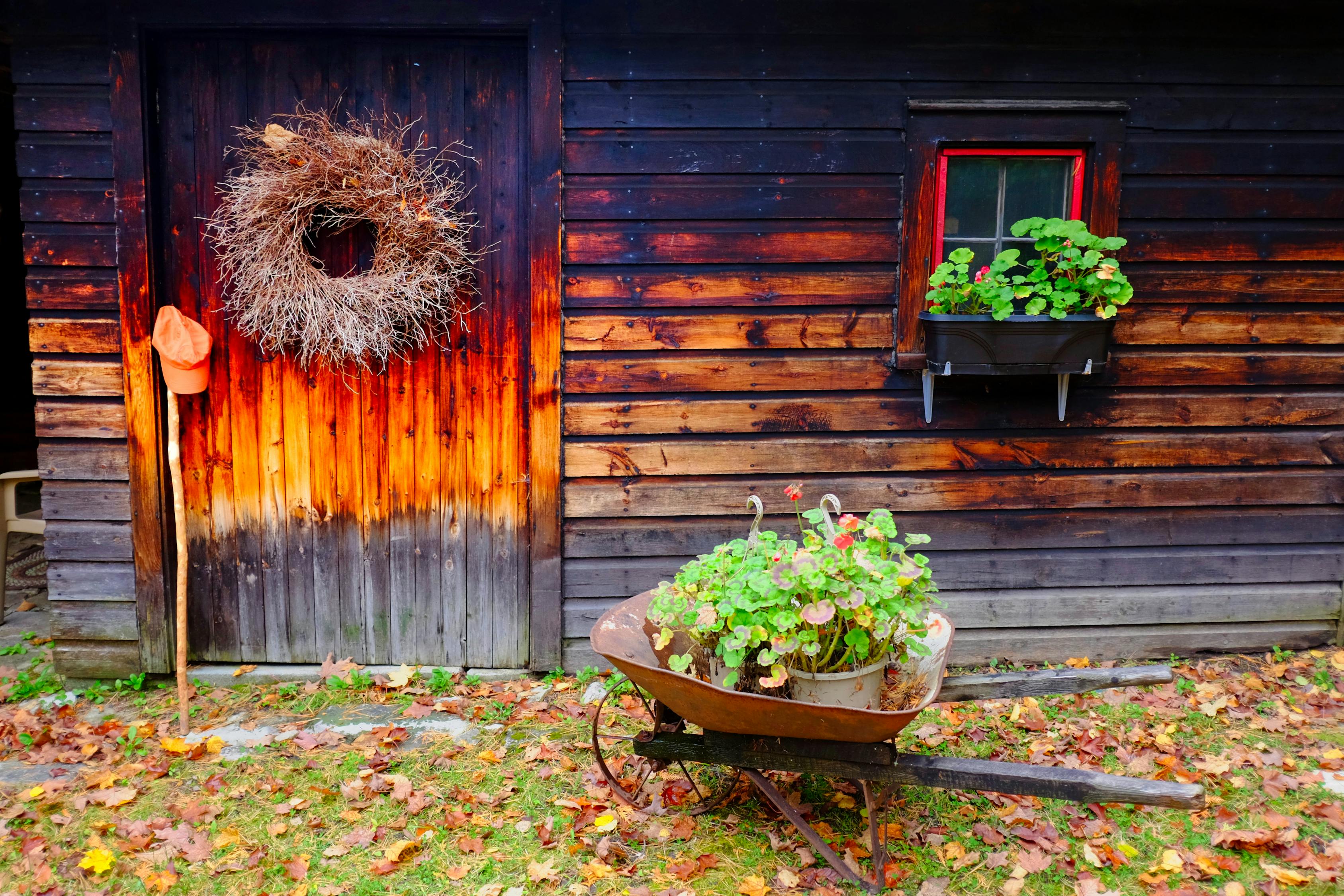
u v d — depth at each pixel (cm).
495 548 415
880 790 325
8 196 795
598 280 394
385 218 373
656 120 388
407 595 418
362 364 397
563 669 418
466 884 280
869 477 415
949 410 411
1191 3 394
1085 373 384
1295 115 403
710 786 328
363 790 325
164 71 383
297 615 417
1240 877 282
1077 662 431
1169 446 421
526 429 409
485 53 388
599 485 407
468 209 395
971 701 390
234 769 338
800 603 267
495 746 358
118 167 375
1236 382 418
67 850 291
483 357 403
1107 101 395
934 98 393
